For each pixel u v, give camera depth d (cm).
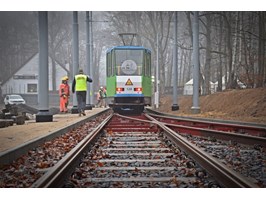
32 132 1404
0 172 804
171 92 6900
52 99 7206
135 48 2761
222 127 1623
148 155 1033
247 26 4044
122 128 1734
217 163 750
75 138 1379
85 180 750
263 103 2398
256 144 1155
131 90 2734
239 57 3944
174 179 738
